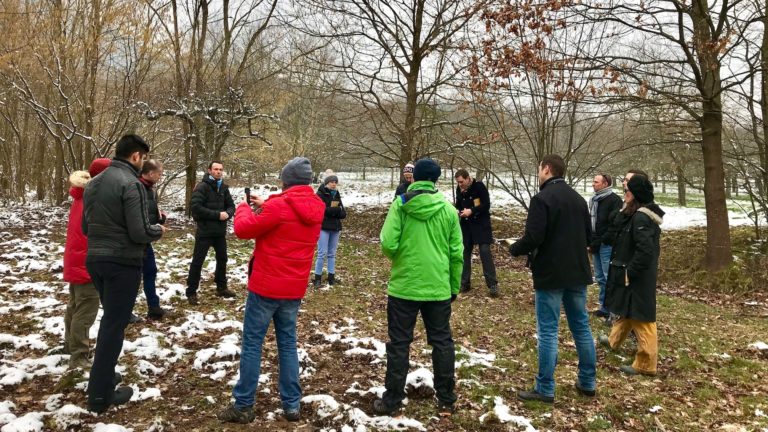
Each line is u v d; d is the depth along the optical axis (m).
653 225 4.62
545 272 3.88
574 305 4.04
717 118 9.77
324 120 16.72
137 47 13.79
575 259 3.87
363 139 15.52
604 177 6.48
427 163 3.53
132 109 13.68
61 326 4.97
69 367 4.00
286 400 3.42
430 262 3.49
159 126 16.02
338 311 6.41
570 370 4.71
